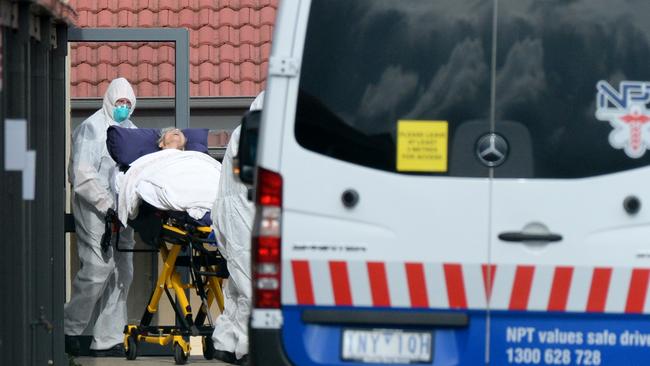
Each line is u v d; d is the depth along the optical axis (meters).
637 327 21.34
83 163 37.50
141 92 56.06
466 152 21.20
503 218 21.20
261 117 21.62
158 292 36.19
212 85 55.75
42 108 29.02
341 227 21.22
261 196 21.22
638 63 21.22
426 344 21.33
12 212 26.06
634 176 21.22
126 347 36.81
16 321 26.27
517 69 21.20
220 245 34.09
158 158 35.66
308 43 21.20
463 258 21.20
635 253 21.25
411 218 21.19
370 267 21.22
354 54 21.19
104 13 57.34
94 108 55.69
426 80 21.19
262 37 57.03
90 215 37.50
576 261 21.23
